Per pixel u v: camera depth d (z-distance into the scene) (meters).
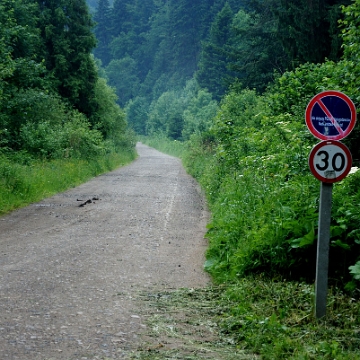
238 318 5.77
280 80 14.57
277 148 11.55
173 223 12.17
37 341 5.01
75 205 14.82
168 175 27.52
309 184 8.42
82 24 36.81
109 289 6.88
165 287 7.10
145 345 5.05
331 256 7.05
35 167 20.66
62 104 31.14
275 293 6.49
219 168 16.61
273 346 5.01
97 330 5.39
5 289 6.64
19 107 24.92
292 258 7.20
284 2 26.05
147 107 120.19
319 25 24.33
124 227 11.48
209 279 7.62
